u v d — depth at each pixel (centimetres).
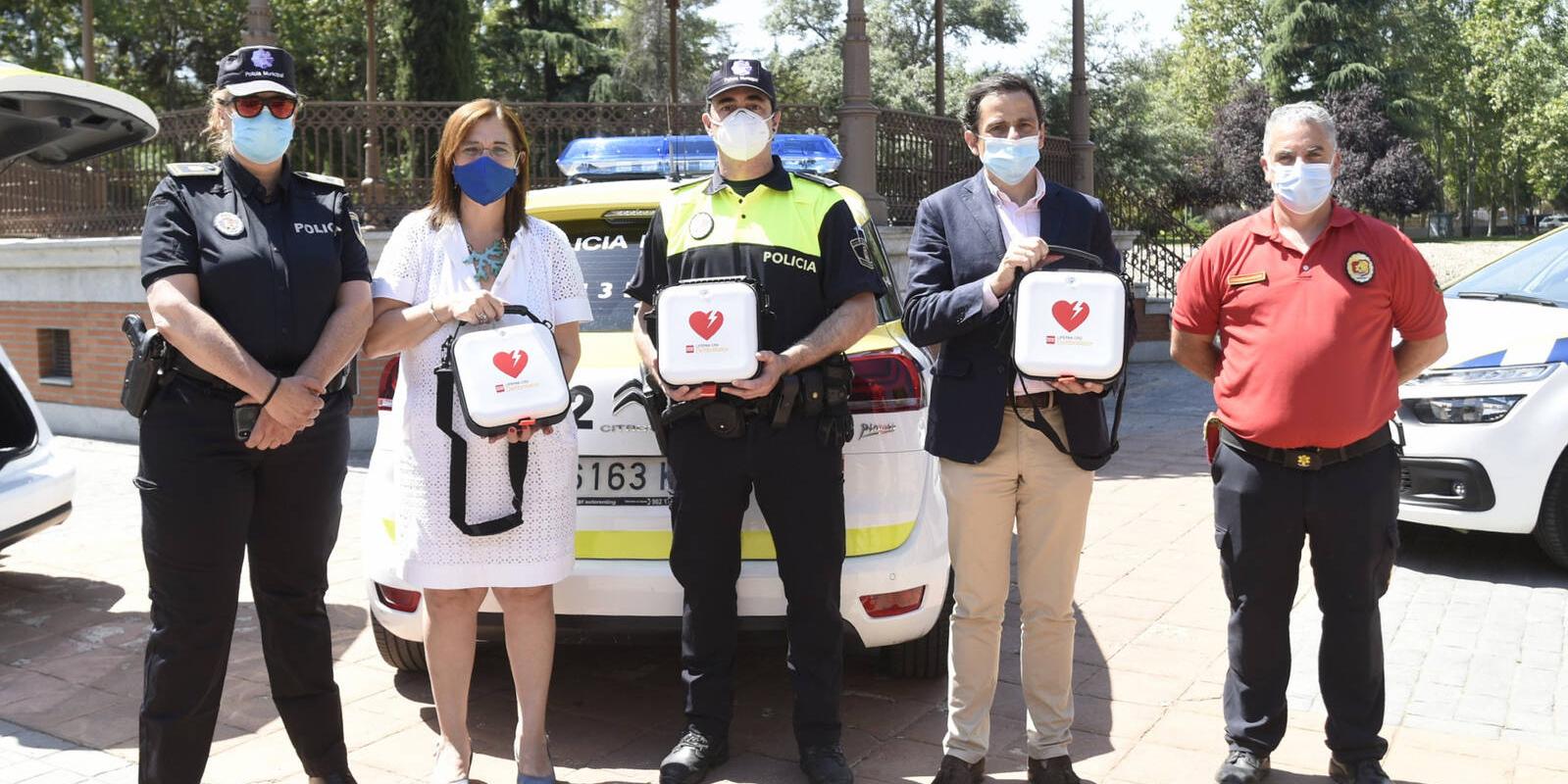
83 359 958
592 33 3027
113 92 438
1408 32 4769
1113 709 389
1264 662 324
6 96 416
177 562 278
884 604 348
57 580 557
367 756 358
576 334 327
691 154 574
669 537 341
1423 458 529
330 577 552
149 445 275
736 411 309
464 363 291
